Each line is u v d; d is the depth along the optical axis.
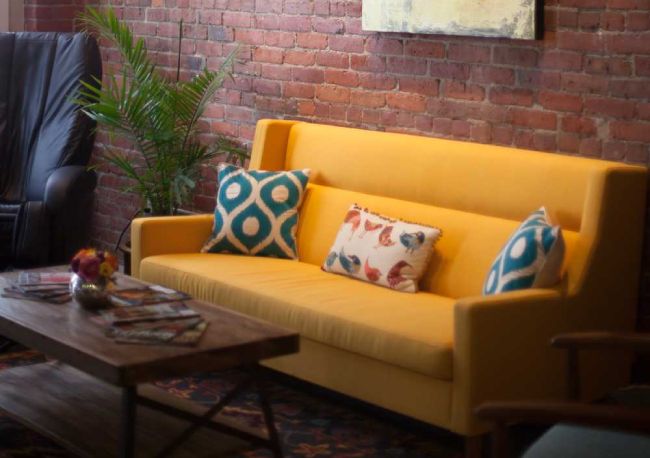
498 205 3.98
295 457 3.46
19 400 3.39
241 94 5.50
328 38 5.01
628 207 3.67
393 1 4.60
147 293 3.55
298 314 3.72
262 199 4.57
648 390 3.42
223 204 4.62
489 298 3.27
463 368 3.22
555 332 3.45
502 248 3.72
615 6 3.89
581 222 3.68
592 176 3.61
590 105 4.02
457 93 4.48
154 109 5.16
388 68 4.75
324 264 4.30
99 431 3.16
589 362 3.68
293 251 4.54
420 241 3.96
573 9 4.02
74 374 3.65
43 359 4.45
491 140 4.38
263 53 5.36
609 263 3.64
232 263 4.36
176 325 3.19
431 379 3.32
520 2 4.12
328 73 5.04
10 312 3.31
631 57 3.87
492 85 4.34
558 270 3.48
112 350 2.95
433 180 4.21
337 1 4.94
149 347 2.98
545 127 4.18
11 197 5.30
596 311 3.62
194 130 5.50
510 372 3.32
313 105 5.14
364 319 3.51
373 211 4.35
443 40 4.50
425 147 4.29
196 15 5.72
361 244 4.11
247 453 3.48
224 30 5.56
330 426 3.76
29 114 5.38
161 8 5.93
